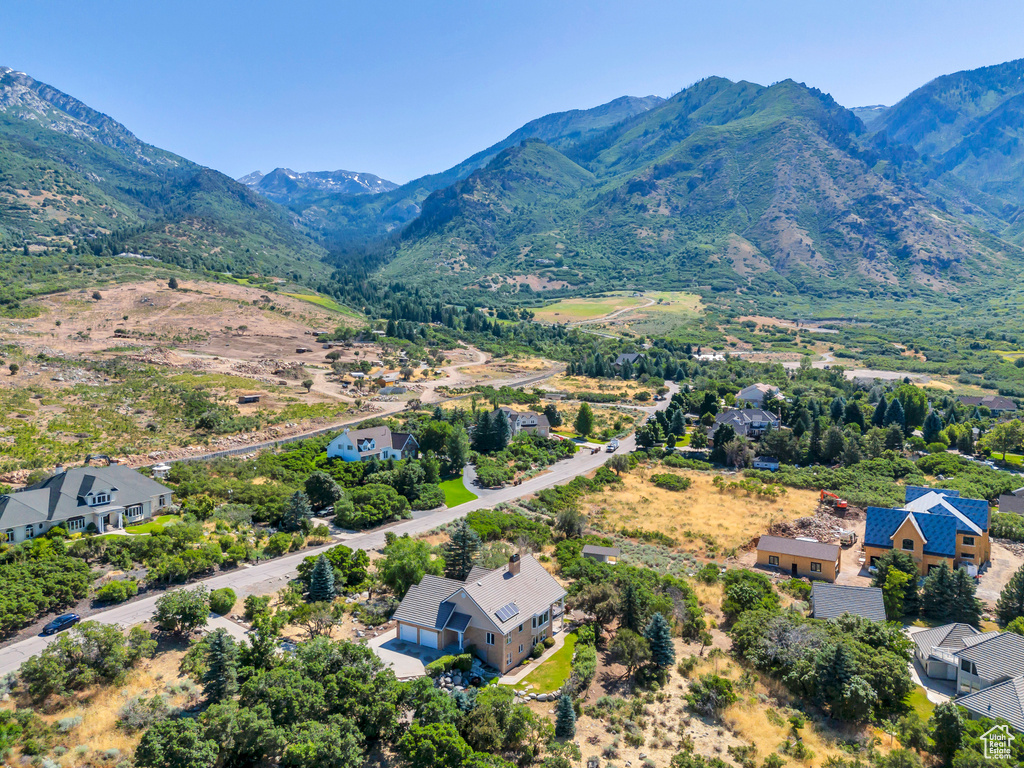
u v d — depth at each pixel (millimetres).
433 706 38250
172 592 50688
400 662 47062
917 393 152125
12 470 91812
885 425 144125
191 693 41781
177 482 92688
